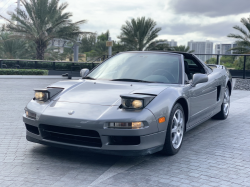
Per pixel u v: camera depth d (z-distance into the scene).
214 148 3.85
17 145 3.83
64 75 4.43
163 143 3.28
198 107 4.18
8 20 25.59
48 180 2.75
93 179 2.78
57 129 3.16
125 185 2.65
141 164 3.21
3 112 6.15
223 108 5.50
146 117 3.00
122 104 3.05
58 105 3.26
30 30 25.36
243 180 2.81
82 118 2.98
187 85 3.86
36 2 24.69
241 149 3.81
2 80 14.86
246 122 5.41
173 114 3.38
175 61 4.14
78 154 3.50
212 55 14.12
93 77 4.13
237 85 11.31
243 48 25.44
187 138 4.33
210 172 3.01
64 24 25.20
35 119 3.25
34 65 22.08
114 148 2.98
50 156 3.42
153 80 3.82
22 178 2.79
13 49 32.75
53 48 34.84
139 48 27.55
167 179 2.80
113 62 4.38
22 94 9.20
